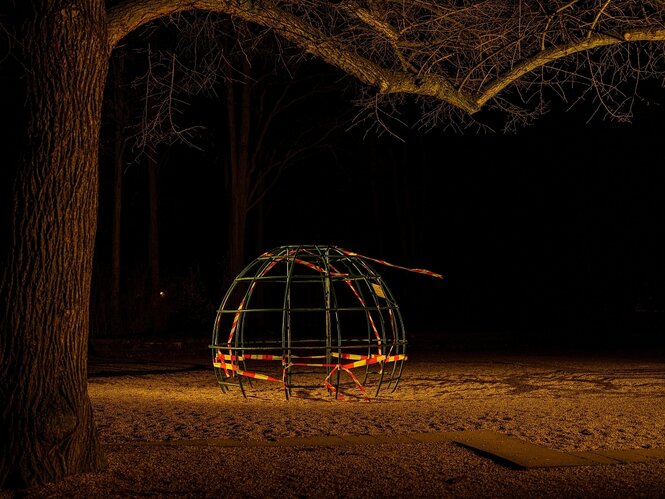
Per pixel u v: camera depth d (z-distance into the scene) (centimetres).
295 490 636
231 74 2711
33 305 641
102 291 2600
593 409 1080
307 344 2488
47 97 642
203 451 773
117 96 2581
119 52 2461
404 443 822
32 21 639
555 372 1658
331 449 790
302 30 783
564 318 3391
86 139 661
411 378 1567
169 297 2789
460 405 1142
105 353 2236
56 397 650
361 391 1364
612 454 776
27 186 642
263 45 2331
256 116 3077
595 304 3438
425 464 728
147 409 1086
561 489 647
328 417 1008
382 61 980
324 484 654
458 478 680
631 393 1303
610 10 914
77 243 659
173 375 1647
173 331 2723
